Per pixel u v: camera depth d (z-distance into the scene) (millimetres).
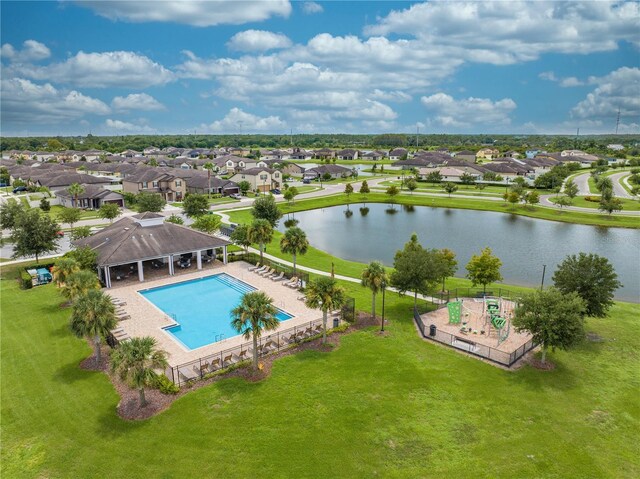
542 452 25547
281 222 100625
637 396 30875
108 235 57438
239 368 33969
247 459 24812
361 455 25172
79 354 36125
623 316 45031
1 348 37062
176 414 28547
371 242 81125
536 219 103750
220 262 62625
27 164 178875
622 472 24109
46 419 28188
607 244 79250
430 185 157125
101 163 176000
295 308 46000
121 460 24766
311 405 29547
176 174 137875
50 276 53094
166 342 38469
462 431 27219
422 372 33750
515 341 38812
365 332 40594
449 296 49906
